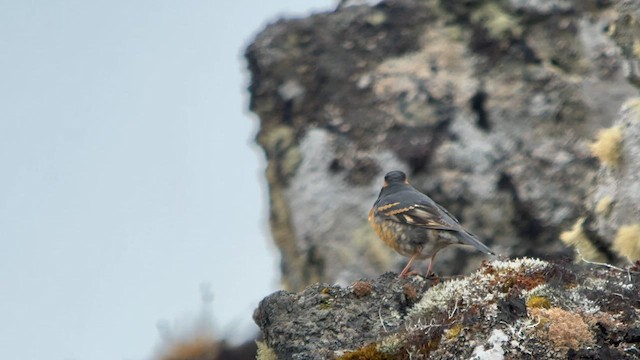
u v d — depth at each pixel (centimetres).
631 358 943
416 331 1019
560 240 1656
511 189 1691
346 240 1722
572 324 964
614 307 998
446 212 1356
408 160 1725
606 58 1753
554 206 1672
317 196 1755
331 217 1742
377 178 1734
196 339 1420
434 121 1742
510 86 1756
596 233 1420
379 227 1362
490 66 1778
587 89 1741
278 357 1081
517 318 982
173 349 1421
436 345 998
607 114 1727
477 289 1045
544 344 959
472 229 1681
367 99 1781
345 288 1123
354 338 1070
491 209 1686
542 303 1001
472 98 1748
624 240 1371
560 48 1775
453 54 1789
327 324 1084
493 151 1714
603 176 1448
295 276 1770
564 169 1692
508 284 1044
